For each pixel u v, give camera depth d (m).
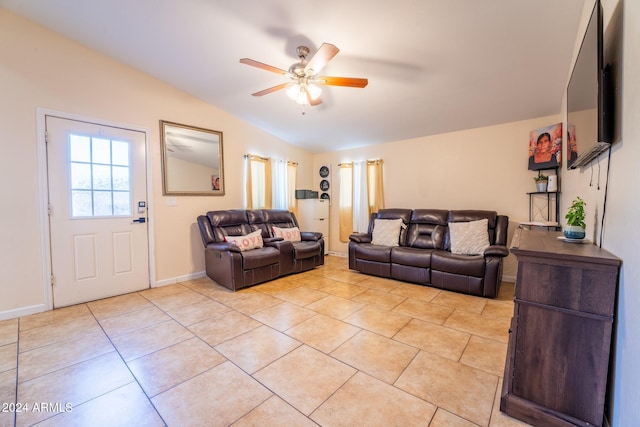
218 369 1.80
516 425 1.35
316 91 2.59
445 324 2.45
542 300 1.34
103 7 2.38
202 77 3.38
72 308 2.81
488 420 1.38
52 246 2.78
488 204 3.90
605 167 1.44
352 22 2.24
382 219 4.39
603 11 1.47
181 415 1.42
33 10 2.50
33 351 2.01
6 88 2.52
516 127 3.67
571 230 1.70
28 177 2.64
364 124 4.22
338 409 1.45
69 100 2.85
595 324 1.24
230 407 1.47
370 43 2.45
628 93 1.11
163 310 2.77
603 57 1.40
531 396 1.37
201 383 1.67
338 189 5.62
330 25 2.29
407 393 1.58
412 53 2.54
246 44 2.70
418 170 4.52
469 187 4.04
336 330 2.34
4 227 2.53
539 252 1.33
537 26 2.11
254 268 3.49
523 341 1.39
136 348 2.06
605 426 1.25
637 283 0.99
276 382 1.67
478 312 2.71
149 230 3.45
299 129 4.70
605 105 1.32
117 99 3.17
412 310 2.76
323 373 1.76
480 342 2.13
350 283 3.68
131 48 2.90
